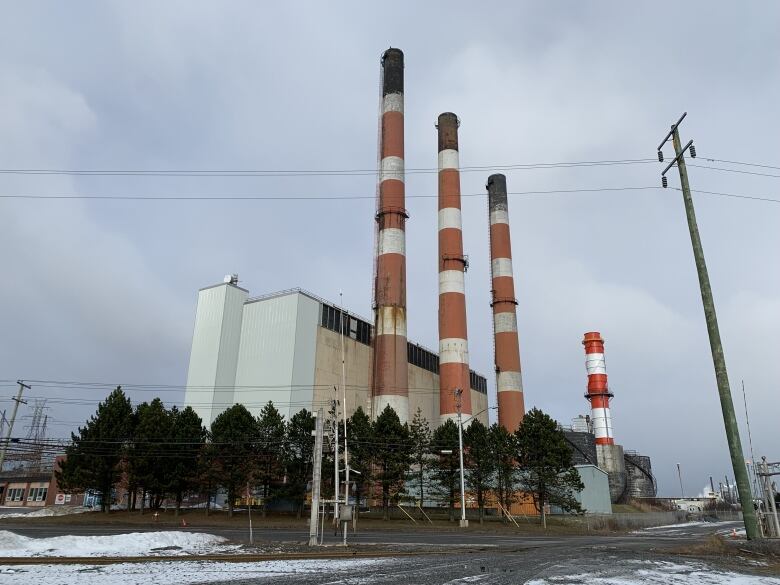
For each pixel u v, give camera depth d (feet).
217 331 275.39
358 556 81.41
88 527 155.22
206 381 269.85
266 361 269.44
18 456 291.79
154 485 206.59
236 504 238.07
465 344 292.40
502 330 327.47
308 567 65.98
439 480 229.86
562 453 214.48
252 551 88.33
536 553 88.89
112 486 216.13
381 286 287.69
